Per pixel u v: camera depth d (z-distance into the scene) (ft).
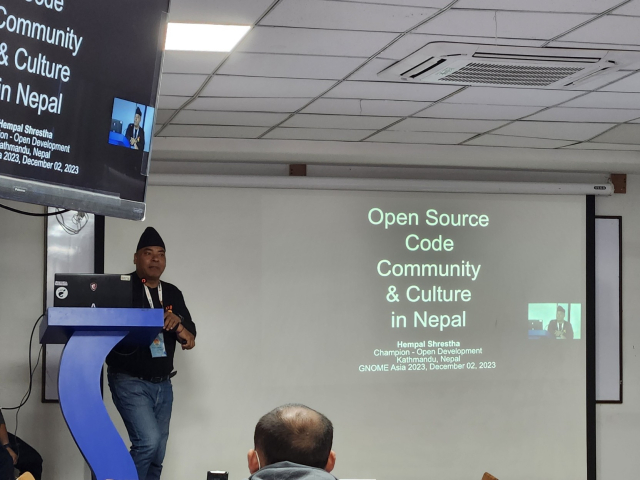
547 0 9.73
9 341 17.92
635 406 20.74
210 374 18.78
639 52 11.71
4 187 6.56
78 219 18.24
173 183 18.70
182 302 16.51
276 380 19.06
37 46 6.75
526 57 11.97
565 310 20.42
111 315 9.65
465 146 19.75
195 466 18.53
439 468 19.62
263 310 19.12
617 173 21.04
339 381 19.33
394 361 19.61
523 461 19.98
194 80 13.62
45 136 6.86
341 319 19.44
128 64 7.49
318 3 9.90
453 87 13.97
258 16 10.37
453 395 19.83
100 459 9.47
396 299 19.71
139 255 16.11
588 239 20.58
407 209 19.90
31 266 18.07
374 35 11.13
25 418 17.90
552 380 20.25
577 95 14.53
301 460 5.20
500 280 20.22
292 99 14.97
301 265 19.36
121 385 14.61
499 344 20.10
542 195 20.49
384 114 16.25
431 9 10.10
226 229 19.08
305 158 19.21
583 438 20.24
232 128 17.58
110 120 7.38
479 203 20.25
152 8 7.66
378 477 19.33
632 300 20.86
